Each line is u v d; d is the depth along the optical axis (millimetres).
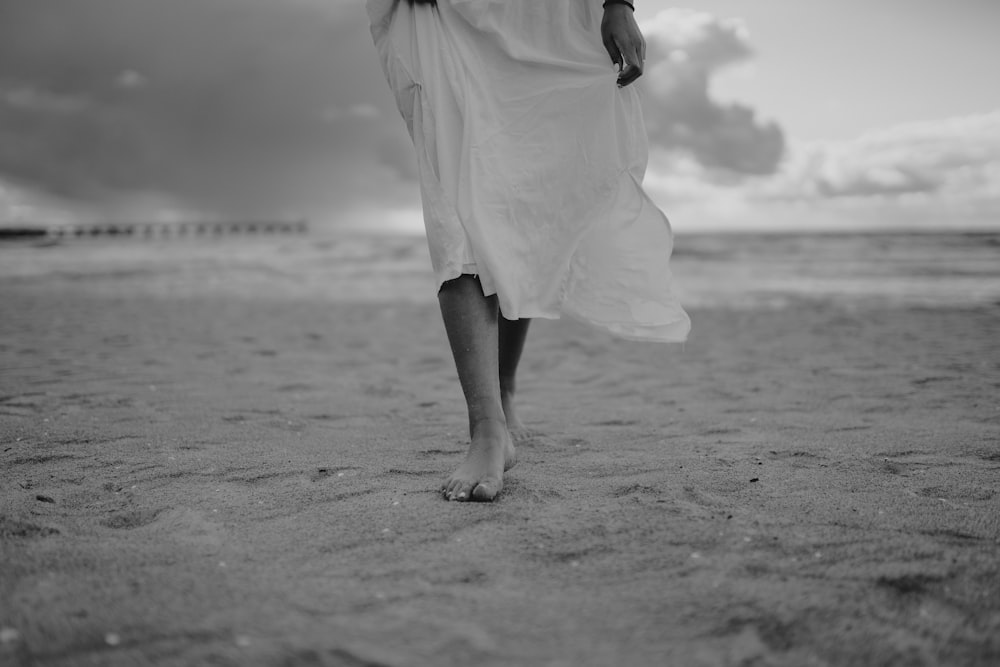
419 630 997
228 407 2770
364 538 1347
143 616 1023
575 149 1768
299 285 10617
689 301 8492
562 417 2682
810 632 989
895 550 1254
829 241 21984
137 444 2119
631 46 1779
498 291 1662
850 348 4762
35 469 1844
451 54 1700
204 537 1355
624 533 1348
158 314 6734
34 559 1214
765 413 2715
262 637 972
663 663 920
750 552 1252
